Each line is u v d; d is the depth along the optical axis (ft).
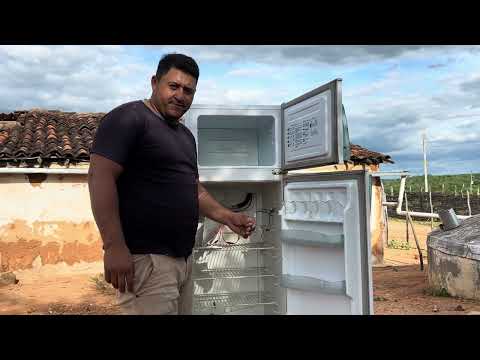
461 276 24.34
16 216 33.71
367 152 41.81
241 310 16.80
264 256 16.98
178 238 8.64
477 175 144.36
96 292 27.84
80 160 34.86
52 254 34.09
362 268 11.27
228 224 10.40
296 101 13.62
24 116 44.60
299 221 13.48
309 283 12.61
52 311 23.13
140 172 8.36
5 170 32.89
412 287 28.19
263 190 16.88
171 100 8.57
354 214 11.35
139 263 8.34
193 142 9.47
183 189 8.68
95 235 34.96
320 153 12.21
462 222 27.96
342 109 11.69
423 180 145.79
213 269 16.72
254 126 16.90
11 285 30.04
